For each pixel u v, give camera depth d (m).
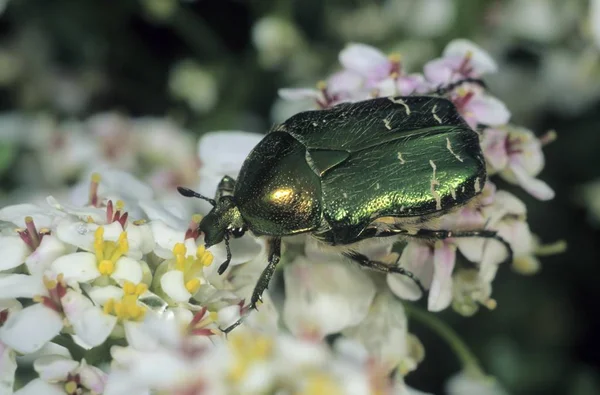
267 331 0.14
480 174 0.14
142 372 0.13
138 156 0.18
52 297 0.13
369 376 0.13
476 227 0.14
